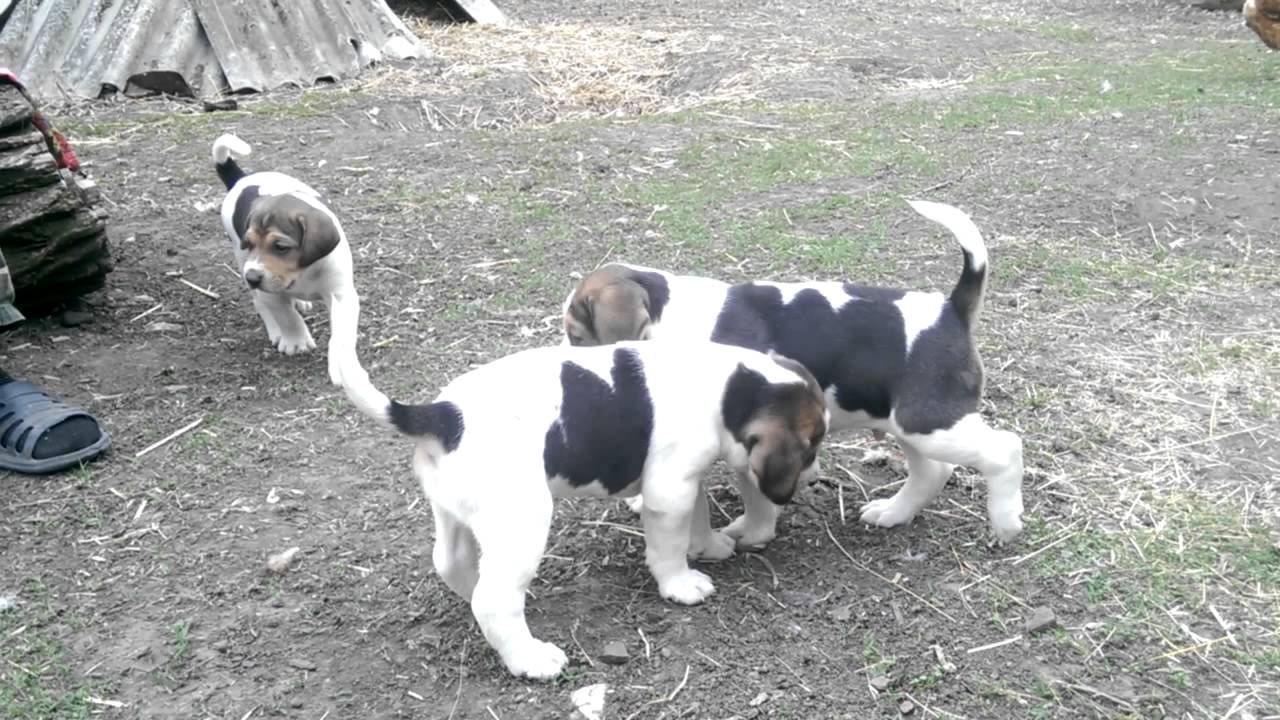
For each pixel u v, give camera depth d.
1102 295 2.61
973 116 3.96
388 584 1.79
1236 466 2.01
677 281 1.87
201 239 2.95
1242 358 2.33
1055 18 6.39
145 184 3.25
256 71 4.21
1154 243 2.89
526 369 1.62
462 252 2.87
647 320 1.83
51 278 2.51
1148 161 3.39
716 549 1.81
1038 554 1.81
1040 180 3.26
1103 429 2.11
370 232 2.97
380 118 3.97
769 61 4.89
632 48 5.17
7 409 2.08
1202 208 3.06
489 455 1.55
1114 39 5.70
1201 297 2.60
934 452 1.76
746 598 1.74
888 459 2.06
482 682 1.62
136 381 2.34
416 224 3.02
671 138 3.72
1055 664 1.63
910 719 1.55
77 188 2.52
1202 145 3.54
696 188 3.25
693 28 5.65
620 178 3.34
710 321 1.81
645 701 1.58
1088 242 2.89
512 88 4.45
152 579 1.81
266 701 1.60
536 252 2.86
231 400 2.28
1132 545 1.83
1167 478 1.98
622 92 4.57
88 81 4.04
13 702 1.60
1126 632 1.67
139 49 4.09
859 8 6.47
